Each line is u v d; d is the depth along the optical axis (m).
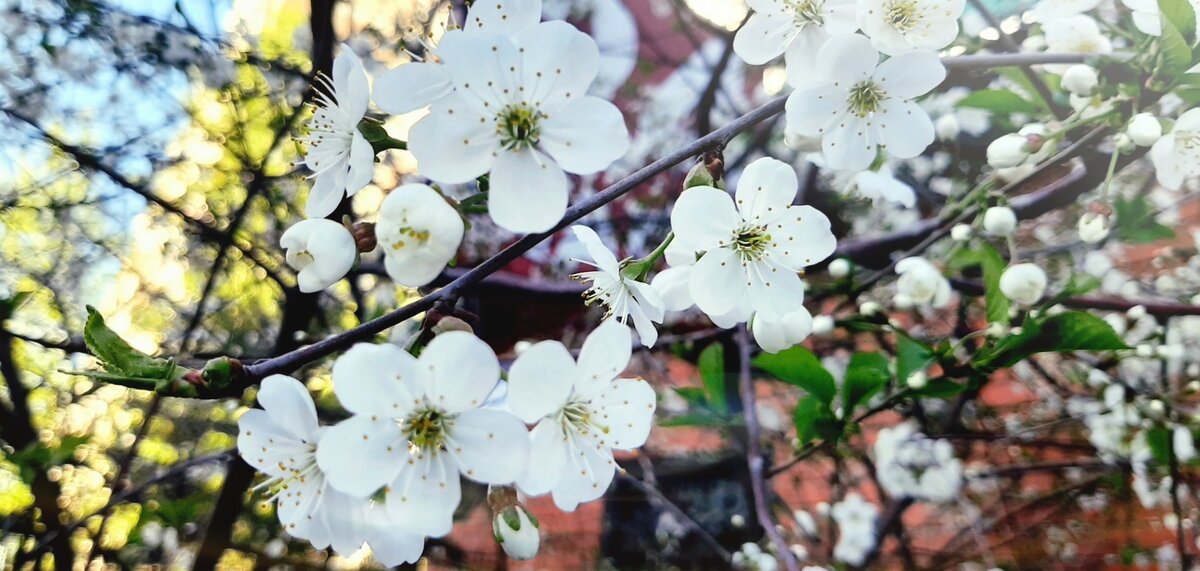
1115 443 0.27
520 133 0.09
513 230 0.09
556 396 0.09
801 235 0.11
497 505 0.10
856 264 0.23
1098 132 0.15
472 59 0.09
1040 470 0.29
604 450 0.10
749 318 0.13
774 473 0.18
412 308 0.09
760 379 0.24
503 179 0.09
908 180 0.24
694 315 0.24
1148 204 0.16
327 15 0.23
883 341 0.23
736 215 0.11
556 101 0.09
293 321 0.25
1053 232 0.24
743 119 0.11
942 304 0.18
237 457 0.24
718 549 0.25
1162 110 0.14
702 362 0.19
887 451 0.29
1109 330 0.12
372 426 0.09
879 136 0.11
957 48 0.16
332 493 0.10
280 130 0.26
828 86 0.11
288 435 0.10
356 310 0.24
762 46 0.12
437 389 0.09
